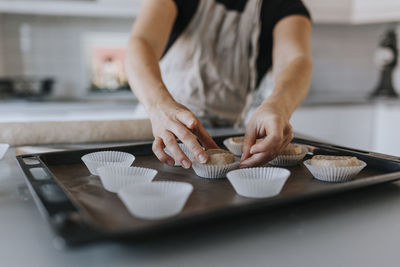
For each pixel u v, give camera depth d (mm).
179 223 362
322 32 2732
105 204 488
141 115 1336
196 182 615
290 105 719
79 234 323
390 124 2299
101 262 330
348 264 329
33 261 331
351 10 2486
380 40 2801
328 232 394
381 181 521
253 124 659
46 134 868
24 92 2215
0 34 2334
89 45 2453
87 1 2104
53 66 2432
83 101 2221
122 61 2502
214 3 1084
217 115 1125
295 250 354
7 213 446
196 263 328
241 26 1104
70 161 702
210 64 1100
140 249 353
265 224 415
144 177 537
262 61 1165
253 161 617
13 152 777
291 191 562
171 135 628
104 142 908
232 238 378
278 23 1066
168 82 1150
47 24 2389
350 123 2350
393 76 2682
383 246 364
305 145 812
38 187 464
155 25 959
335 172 596
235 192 559
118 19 2469
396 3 2283
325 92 2814
